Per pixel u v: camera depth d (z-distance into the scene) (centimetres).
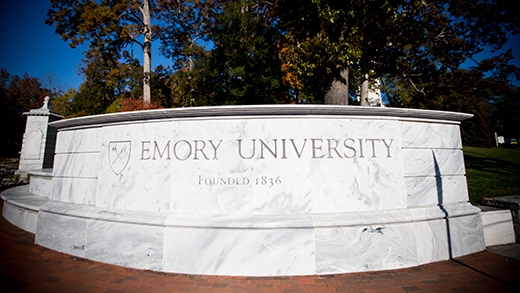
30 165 1559
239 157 415
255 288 344
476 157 1580
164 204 422
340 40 923
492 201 558
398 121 455
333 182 416
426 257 426
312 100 1719
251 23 1717
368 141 436
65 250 472
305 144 419
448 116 478
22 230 598
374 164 433
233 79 1686
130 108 1642
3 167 1998
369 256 398
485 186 768
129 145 459
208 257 390
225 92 1683
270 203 404
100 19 1805
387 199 429
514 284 348
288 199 405
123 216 432
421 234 430
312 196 408
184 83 1930
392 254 407
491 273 384
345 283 357
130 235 422
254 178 410
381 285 350
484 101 2577
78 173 511
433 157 471
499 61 1391
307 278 373
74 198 506
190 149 427
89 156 502
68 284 356
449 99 1562
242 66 1644
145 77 2147
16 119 3712
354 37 935
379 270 398
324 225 390
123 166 458
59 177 542
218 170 416
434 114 464
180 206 417
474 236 474
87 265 421
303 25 1021
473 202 621
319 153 419
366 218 407
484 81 1455
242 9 1830
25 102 4222
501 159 1470
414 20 1221
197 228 397
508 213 521
